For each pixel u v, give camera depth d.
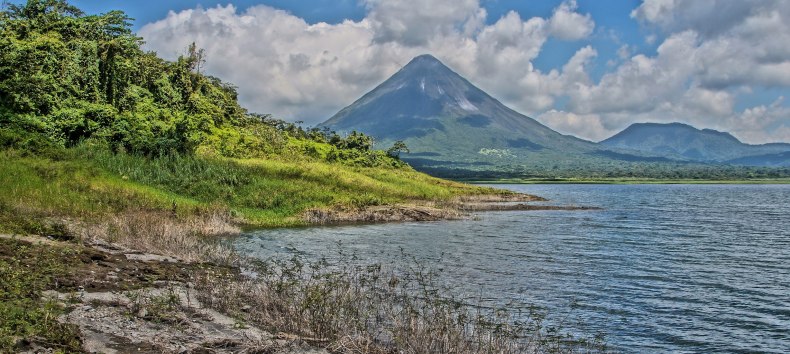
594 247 31.31
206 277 17.30
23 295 11.78
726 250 30.67
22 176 34.19
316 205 46.81
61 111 48.59
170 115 65.38
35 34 56.88
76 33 60.81
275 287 16.11
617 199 93.06
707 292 19.91
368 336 12.91
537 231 39.88
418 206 51.62
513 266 24.67
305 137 103.19
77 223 25.05
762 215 57.34
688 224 46.53
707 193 124.94
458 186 85.94
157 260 20.44
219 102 83.88
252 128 82.44
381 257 26.62
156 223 27.20
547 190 145.88
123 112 58.19
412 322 12.95
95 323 11.16
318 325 13.11
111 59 61.06
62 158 41.00
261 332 12.20
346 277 20.17
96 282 14.81
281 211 44.75
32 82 49.22
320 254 27.06
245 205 44.22
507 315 15.78
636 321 16.11
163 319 12.18
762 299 18.92
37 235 21.28
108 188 36.50
